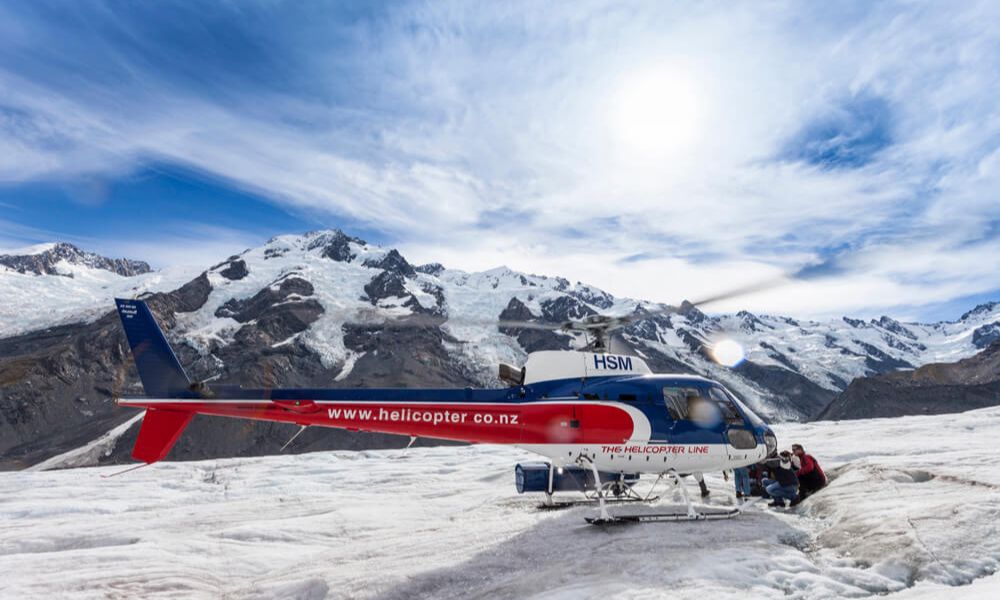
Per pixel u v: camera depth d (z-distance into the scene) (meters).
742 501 11.77
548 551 7.98
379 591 7.07
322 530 11.26
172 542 10.59
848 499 9.27
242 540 10.74
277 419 10.15
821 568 6.55
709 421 10.27
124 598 7.70
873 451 17.66
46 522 14.16
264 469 23.33
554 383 10.34
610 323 10.62
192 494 17.72
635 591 5.78
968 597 4.94
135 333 10.15
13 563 9.29
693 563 6.54
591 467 9.98
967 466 10.66
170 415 10.02
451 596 6.78
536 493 13.52
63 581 8.31
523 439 9.98
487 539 8.93
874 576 6.16
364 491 16.77
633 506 11.04
